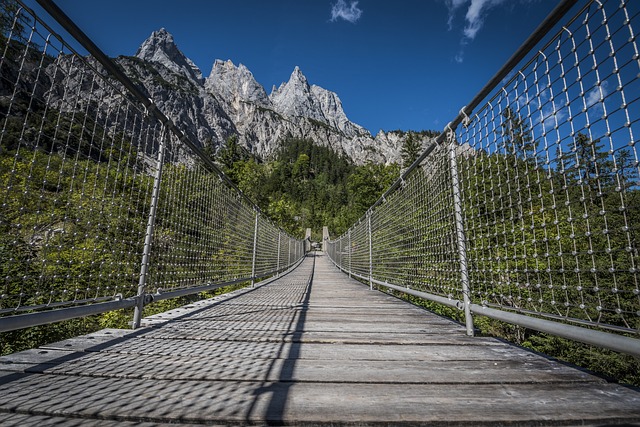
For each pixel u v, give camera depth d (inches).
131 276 78.7
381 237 192.7
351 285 235.9
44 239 57.4
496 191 72.4
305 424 33.7
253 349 62.0
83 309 60.0
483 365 53.5
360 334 76.8
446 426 34.0
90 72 65.4
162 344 63.9
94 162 66.8
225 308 115.8
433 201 107.1
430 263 109.4
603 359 263.1
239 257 178.7
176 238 103.5
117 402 37.4
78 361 52.3
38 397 38.4
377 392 41.8
